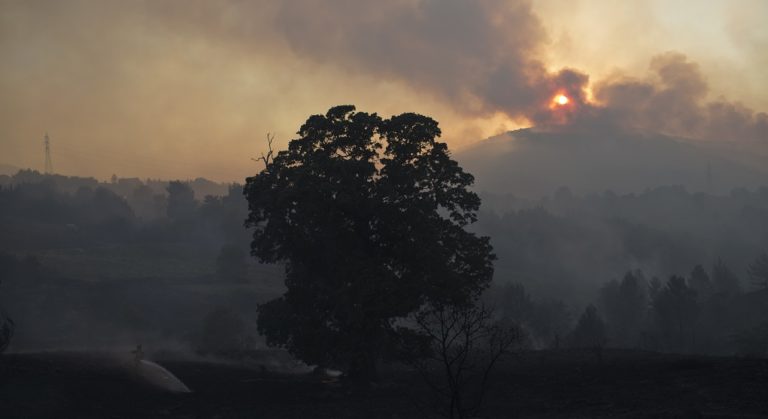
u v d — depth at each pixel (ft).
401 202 124.57
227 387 119.34
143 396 106.01
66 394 99.14
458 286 118.01
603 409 88.17
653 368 113.19
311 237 125.90
